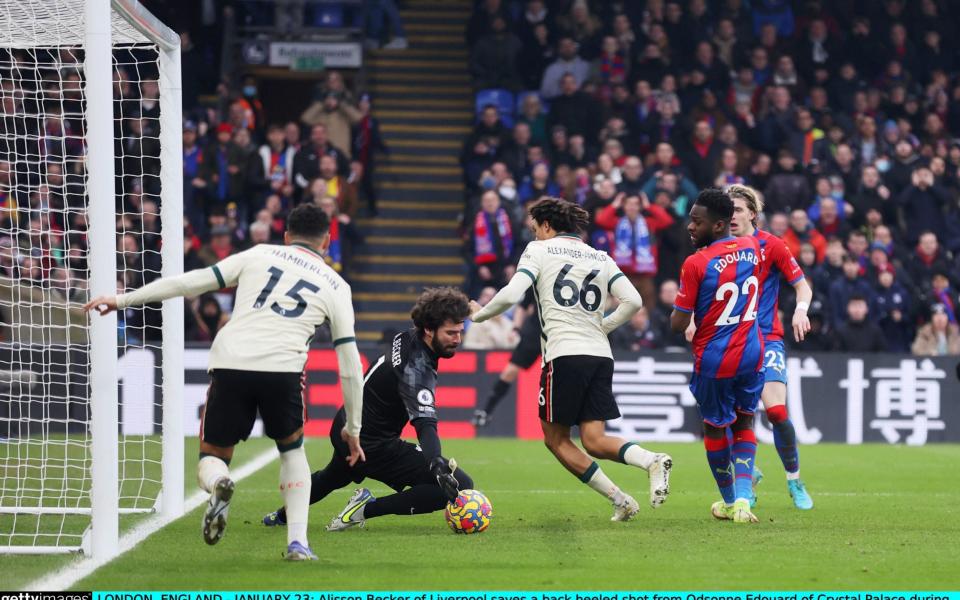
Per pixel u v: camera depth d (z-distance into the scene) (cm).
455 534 2522
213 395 2072
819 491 3497
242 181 6100
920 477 3928
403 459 2517
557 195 6194
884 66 7212
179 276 2069
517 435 5262
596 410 2633
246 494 3259
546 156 6488
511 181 5959
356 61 7062
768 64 7131
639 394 5344
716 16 7500
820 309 5528
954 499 3306
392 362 2480
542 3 7194
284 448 2152
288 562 2173
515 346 5538
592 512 2934
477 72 7138
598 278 2650
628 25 7088
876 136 6656
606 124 6619
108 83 2250
